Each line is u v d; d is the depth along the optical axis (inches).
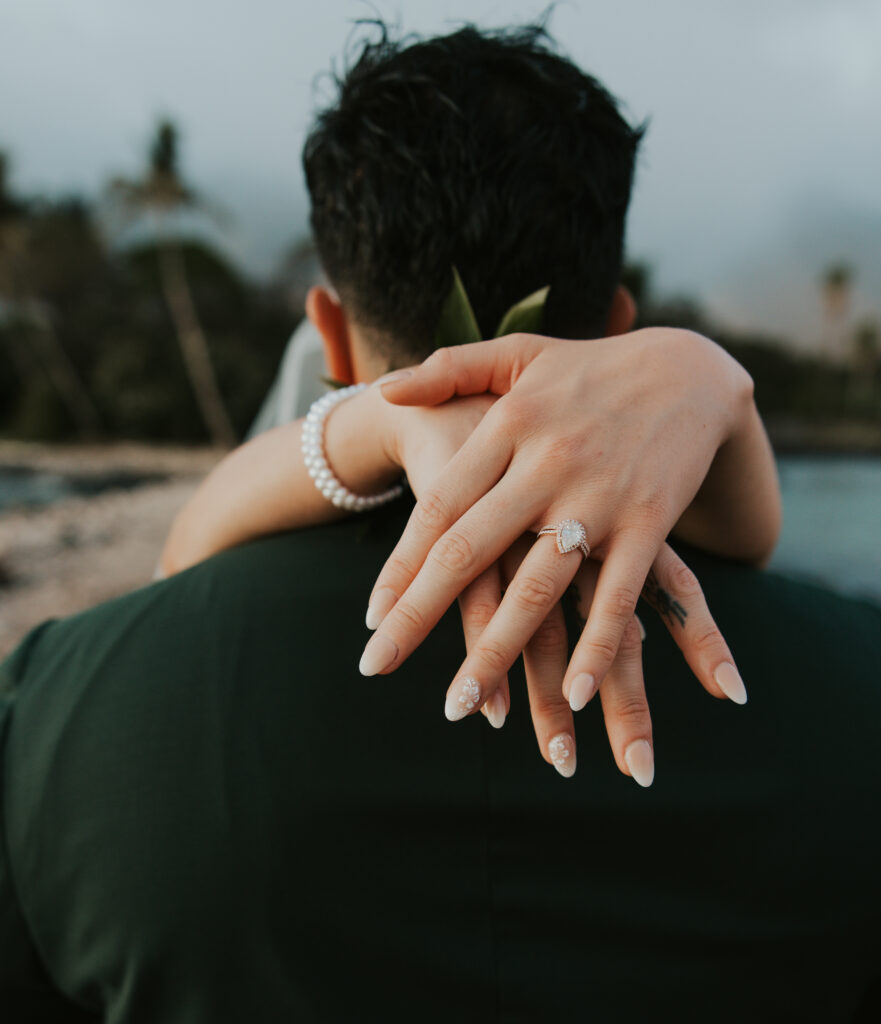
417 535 23.2
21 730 25.4
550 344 26.6
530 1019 23.2
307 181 33.2
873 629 29.3
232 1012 22.8
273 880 22.6
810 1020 25.0
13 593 275.6
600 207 30.6
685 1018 23.7
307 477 29.5
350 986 22.8
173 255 1061.1
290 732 23.8
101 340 1143.6
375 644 21.2
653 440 24.3
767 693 25.9
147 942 22.7
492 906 23.6
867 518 410.3
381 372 33.7
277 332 1216.8
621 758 21.5
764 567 35.5
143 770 23.3
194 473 780.6
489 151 29.3
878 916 25.1
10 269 1098.1
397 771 23.9
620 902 23.9
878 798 25.1
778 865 24.3
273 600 26.3
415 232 29.7
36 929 24.2
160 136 900.6
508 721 25.2
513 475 23.1
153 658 25.2
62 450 1011.9
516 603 21.6
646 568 22.6
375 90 29.5
